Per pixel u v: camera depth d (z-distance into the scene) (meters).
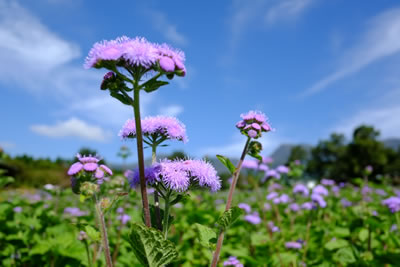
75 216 0.63
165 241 0.20
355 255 0.42
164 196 0.25
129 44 0.20
